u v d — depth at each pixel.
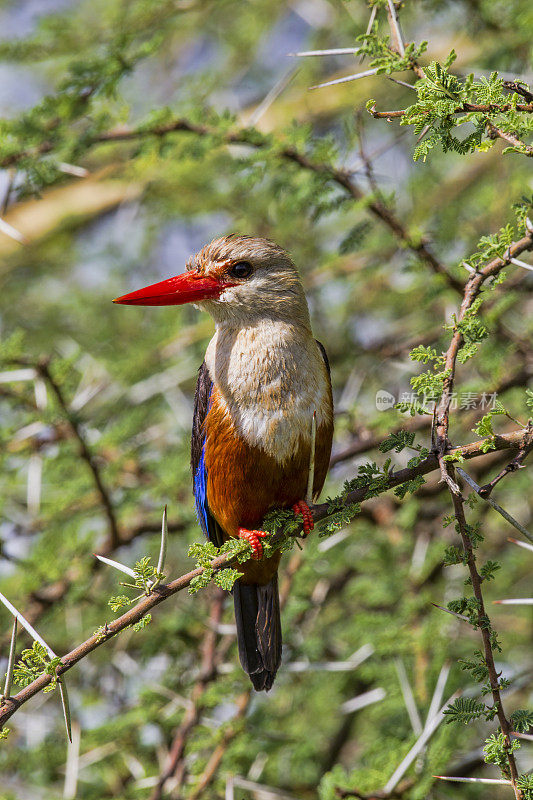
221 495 7.77
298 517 7.03
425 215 12.04
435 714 7.88
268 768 9.83
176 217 13.62
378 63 6.02
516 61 10.43
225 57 14.47
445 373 5.75
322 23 13.55
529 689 10.73
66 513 10.54
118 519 10.62
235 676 9.16
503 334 9.33
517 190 11.09
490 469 10.29
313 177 9.06
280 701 10.70
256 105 14.49
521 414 9.87
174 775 8.70
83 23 12.16
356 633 9.97
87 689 11.02
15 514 11.09
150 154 9.73
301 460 7.59
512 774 5.24
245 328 7.91
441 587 11.10
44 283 15.16
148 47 9.62
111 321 14.35
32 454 10.20
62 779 10.34
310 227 12.82
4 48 11.12
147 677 10.65
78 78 9.47
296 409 7.57
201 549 5.89
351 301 13.20
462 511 5.32
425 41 5.79
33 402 10.29
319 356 8.05
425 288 11.70
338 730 10.98
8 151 9.23
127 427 10.95
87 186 15.50
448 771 8.55
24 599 9.77
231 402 7.63
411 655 9.71
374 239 12.22
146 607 5.68
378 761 8.26
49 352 13.84
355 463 11.39
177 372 11.80
